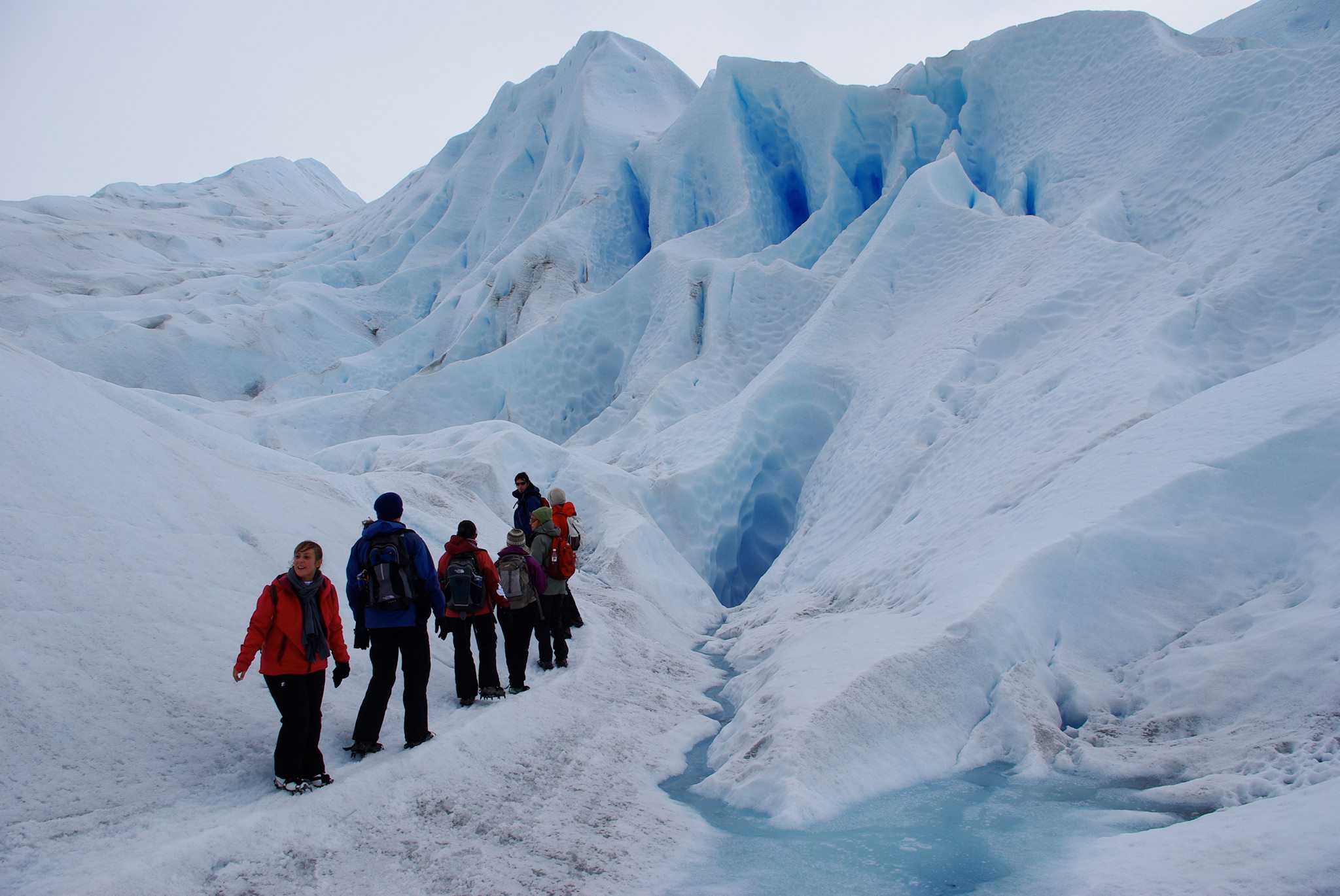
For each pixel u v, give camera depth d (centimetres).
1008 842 373
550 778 448
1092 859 336
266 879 299
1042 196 1966
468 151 4906
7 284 3922
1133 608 605
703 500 1454
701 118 3136
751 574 1555
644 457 1684
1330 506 600
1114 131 1877
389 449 1534
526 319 2725
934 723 516
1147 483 683
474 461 1312
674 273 2450
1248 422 706
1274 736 431
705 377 2044
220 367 3152
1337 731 409
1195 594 607
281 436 2208
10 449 470
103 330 3256
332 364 3466
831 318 1775
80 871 272
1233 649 521
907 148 2473
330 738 438
